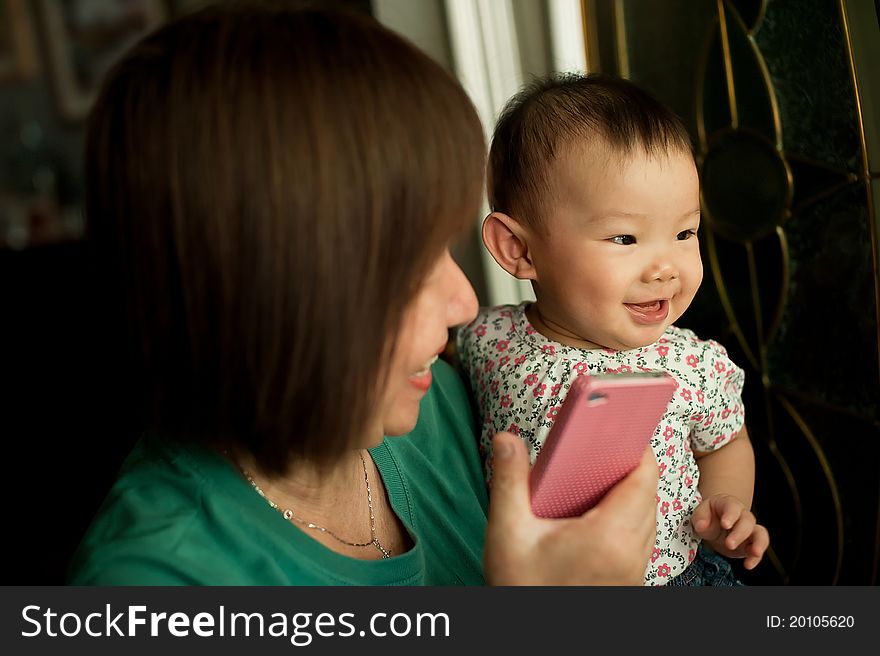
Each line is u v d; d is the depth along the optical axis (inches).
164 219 20.8
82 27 162.2
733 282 50.2
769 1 44.1
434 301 23.8
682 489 39.6
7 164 164.9
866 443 42.7
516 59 67.7
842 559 45.7
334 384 21.2
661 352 39.9
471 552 31.8
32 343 110.3
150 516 24.4
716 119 49.3
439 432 36.1
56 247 112.1
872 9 38.4
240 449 24.4
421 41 72.0
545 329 41.5
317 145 20.1
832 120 41.3
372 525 29.8
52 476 108.4
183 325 21.5
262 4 22.4
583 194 37.3
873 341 41.0
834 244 42.6
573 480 25.5
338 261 20.3
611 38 57.0
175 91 20.6
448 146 21.6
